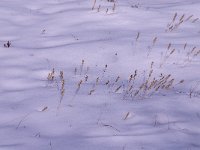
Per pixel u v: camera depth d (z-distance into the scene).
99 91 5.08
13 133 4.07
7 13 7.36
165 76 5.63
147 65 5.95
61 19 7.31
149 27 7.26
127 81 5.45
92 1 8.23
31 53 6.01
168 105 4.82
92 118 4.43
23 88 5.07
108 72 5.68
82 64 5.55
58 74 5.50
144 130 4.24
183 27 7.38
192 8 8.27
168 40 6.79
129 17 7.58
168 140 4.07
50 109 4.57
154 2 8.62
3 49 6.05
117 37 6.76
